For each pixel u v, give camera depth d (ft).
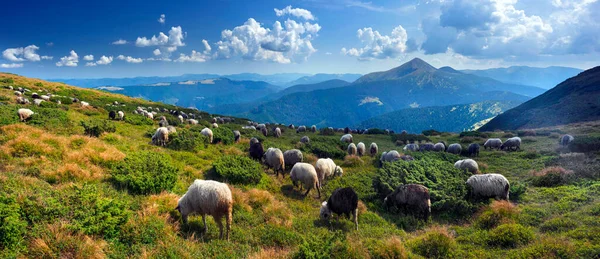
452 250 25.21
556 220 28.71
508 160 74.49
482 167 66.90
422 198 37.14
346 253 23.18
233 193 35.76
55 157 36.35
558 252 20.97
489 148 101.35
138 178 31.68
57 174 30.94
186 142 60.64
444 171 48.32
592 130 127.65
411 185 38.75
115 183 32.60
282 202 39.27
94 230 20.40
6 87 134.00
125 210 23.56
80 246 18.37
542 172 53.11
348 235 30.86
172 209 28.12
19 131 44.06
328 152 76.38
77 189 24.11
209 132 72.43
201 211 26.30
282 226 30.04
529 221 31.14
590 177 46.42
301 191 47.03
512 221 30.73
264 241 26.48
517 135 133.59
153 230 22.82
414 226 35.73
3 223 17.57
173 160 48.08
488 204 39.50
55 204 21.20
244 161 48.62
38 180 28.48
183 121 126.72
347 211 34.12
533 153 77.61
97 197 23.84
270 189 44.91
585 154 66.08
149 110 150.71
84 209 21.83
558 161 61.82
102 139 53.67
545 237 25.22
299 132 152.76
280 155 52.34
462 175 47.57
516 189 42.32
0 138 39.52
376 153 84.17
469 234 29.94
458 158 74.23
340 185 51.44
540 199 40.22
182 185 36.96
